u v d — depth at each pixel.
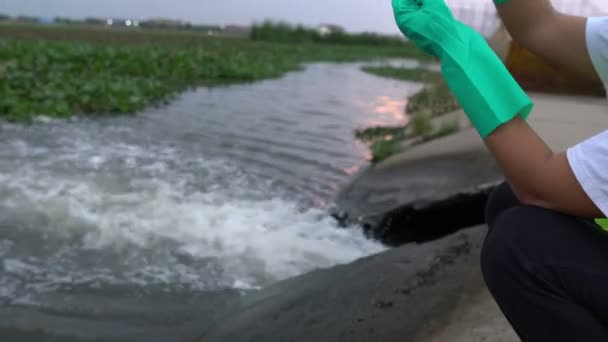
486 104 1.15
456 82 1.18
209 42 29.33
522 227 1.15
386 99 11.41
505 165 1.17
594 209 1.09
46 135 6.04
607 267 1.11
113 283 2.87
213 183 4.70
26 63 11.48
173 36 36.50
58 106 7.41
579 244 1.12
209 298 2.75
